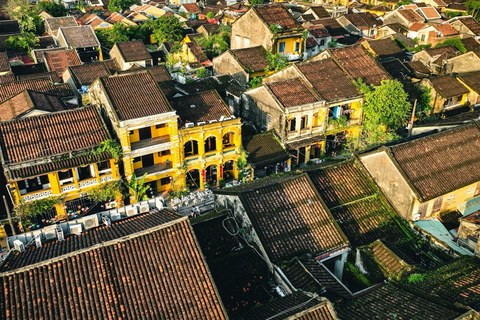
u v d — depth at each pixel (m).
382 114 46.38
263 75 62.69
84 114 39.69
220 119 42.81
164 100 40.59
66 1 136.38
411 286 25.73
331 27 93.31
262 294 29.09
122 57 72.06
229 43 86.06
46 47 86.25
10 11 108.62
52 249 25.33
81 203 38.59
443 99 54.03
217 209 35.91
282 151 46.47
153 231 25.20
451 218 35.34
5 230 36.44
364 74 52.03
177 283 23.39
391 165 33.78
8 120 38.41
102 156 37.31
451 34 85.62
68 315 21.06
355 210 34.06
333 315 22.12
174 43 89.50
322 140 47.66
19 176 34.28
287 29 65.44
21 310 20.91
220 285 29.03
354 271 30.17
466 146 36.69
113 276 22.98
